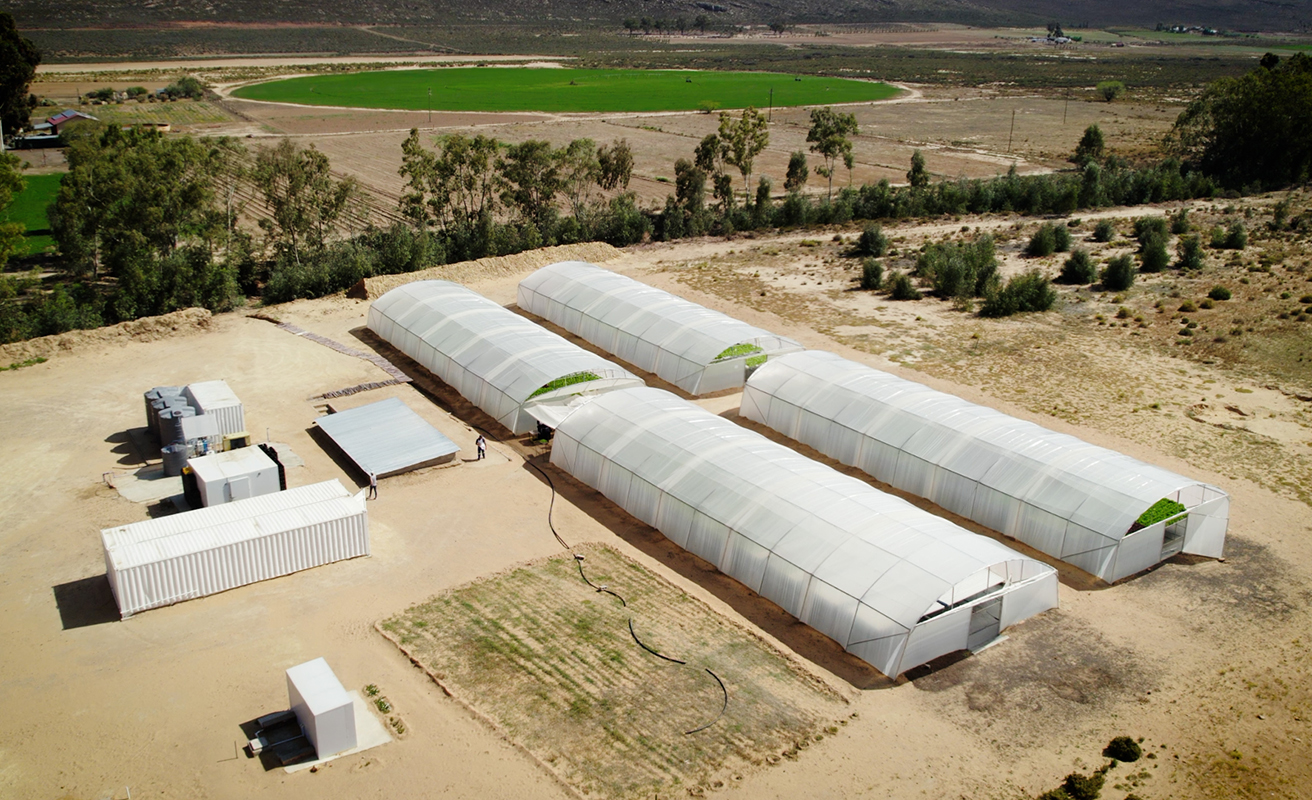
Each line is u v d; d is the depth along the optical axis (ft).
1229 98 467.52
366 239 330.54
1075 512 149.79
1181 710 117.19
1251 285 289.74
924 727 114.01
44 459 179.32
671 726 113.39
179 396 190.19
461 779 105.19
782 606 137.18
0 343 240.53
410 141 338.75
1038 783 105.19
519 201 362.94
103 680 120.67
